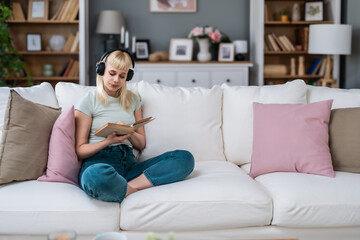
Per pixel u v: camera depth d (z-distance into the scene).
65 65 4.68
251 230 1.88
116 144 2.14
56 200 1.77
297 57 5.02
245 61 4.73
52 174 1.94
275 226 1.89
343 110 2.28
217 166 2.22
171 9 5.03
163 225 1.82
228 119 2.47
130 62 2.17
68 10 4.56
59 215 1.75
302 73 4.90
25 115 1.97
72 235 1.14
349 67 4.73
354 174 2.11
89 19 4.99
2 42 4.05
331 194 1.89
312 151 2.13
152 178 1.95
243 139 2.41
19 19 4.50
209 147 2.39
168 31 5.09
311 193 1.89
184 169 1.97
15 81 4.62
